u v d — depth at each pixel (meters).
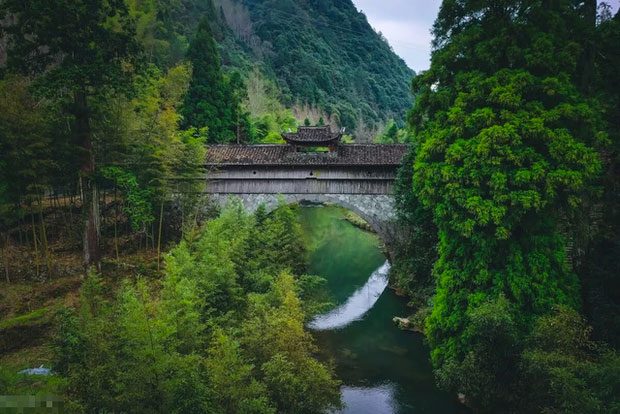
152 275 23.09
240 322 16.12
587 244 17.92
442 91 17.75
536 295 15.21
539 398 12.96
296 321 13.96
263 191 31.39
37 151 20.47
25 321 17.31
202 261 18.17
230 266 17.59
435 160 17.34
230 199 31.48
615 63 17.81
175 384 9.41
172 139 25.25
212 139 38.88
